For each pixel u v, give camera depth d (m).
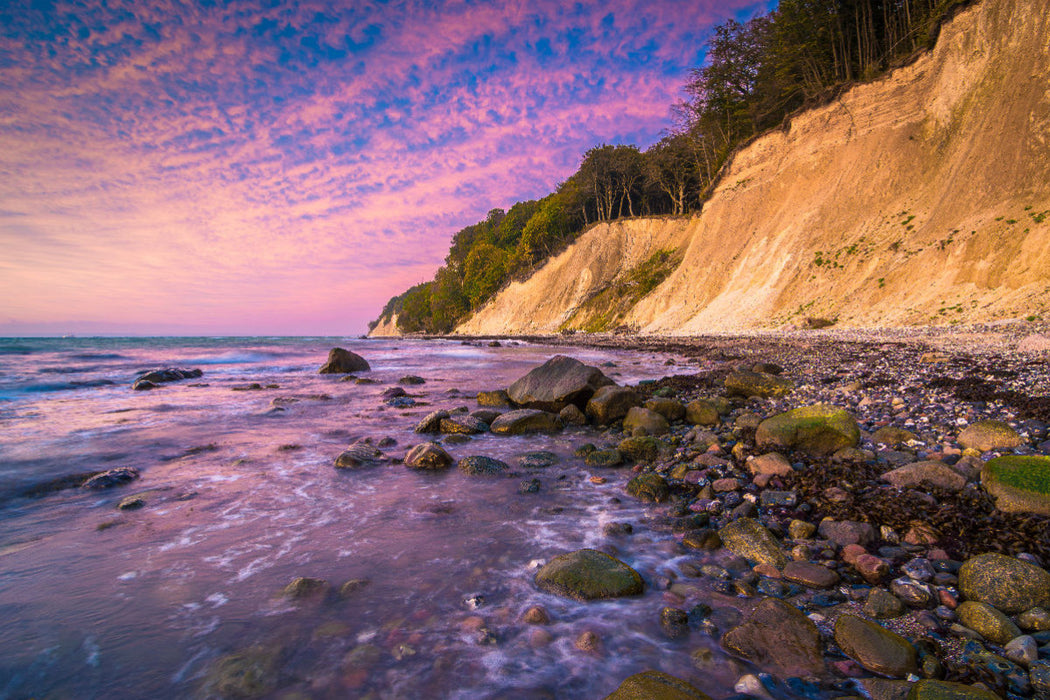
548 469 7.39
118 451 8.37
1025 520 4.44
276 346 43.12
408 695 2.88
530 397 11.82
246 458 7.97
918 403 9.23
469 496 6.23
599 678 3.02
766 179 44.00
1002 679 2.82
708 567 4.30
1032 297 20.25
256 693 2.88
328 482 6.79
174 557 4.57
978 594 3.54
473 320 92.81
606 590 3.86
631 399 10.57
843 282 31.22
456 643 3.34
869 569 4.02
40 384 17.08
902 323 24.92
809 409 7.55
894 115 35.00
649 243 65.12
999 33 29.28
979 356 13.85
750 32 51.97
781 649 3.14
